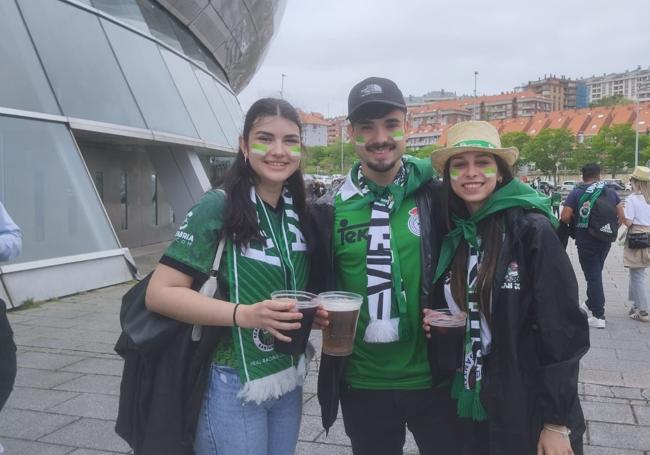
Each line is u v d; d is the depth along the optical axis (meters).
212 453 2.04
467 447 2.25
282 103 2.07
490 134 2.21
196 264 1.96
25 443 3.55
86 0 11.57
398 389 2.34
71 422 3.86
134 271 9.61
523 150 79.12
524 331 2.08
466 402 2.18
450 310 2.26
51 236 8.33
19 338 5.92
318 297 2.06
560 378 1.95
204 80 17.27
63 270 8.20
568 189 48.97
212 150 15.91
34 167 8.38
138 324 2.02
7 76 8.41
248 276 2.01
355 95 2.34
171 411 1.99
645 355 5.52
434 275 2.28
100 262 8.96
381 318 2.28
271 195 2.14
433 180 2.42
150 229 16.45
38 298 7.61
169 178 13.99
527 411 2.04
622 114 108.75
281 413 2.17
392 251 2.29
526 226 2.06
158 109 12.67
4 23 8.81
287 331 1.93
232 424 2.01
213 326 1.98
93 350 5.51
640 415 3.99
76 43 10.53
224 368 2.03
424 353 2.35
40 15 9.77
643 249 6.97
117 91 11.26
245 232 1.98
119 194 14.78
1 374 2.63
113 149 14.43
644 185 6.96
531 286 2.05
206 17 18.03
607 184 6.69
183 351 2.00
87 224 9.10
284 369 2.10
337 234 2.35
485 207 2.15
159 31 15.05
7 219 2.84
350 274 2.33
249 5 21.30
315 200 2.44
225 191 2.03
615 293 9.05
